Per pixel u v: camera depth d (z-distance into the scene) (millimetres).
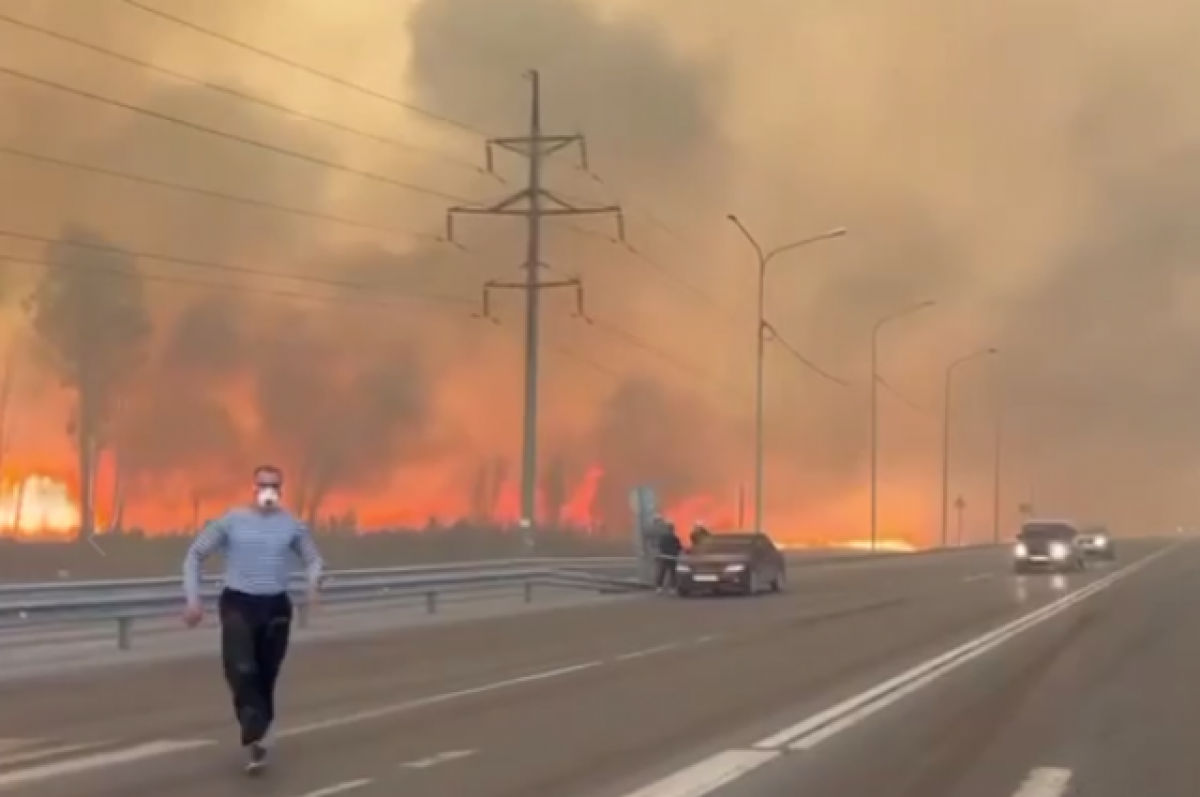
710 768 16828
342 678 26438
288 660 30016
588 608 49469
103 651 31297
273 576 16312
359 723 20391
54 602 29531
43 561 63281
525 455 60188
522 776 16156
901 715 21750
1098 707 22812
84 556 66562
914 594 57875
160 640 33656
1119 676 27281
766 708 22422
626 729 20031
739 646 33781
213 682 25531
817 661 30109
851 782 16078
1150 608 47656
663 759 17438
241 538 16281
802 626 40438
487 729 19938
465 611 46656
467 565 49688
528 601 52625
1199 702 23438
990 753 18234
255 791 15117
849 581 69875
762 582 59250
